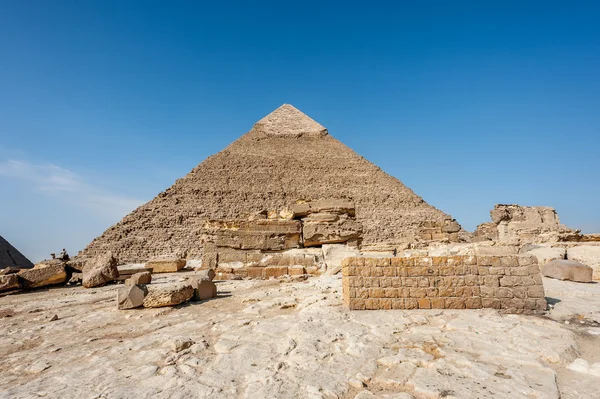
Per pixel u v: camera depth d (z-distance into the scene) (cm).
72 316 1199
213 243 2155
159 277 2289
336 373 605
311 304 1114
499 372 600
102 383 605
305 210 2369
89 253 11306
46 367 707
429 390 536
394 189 15800
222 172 15662
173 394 551
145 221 12769
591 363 629
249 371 625
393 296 1002
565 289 1314
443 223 3591
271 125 18638
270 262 1962
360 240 2275
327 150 17488
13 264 4781
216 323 963
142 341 832
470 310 967
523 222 3481
